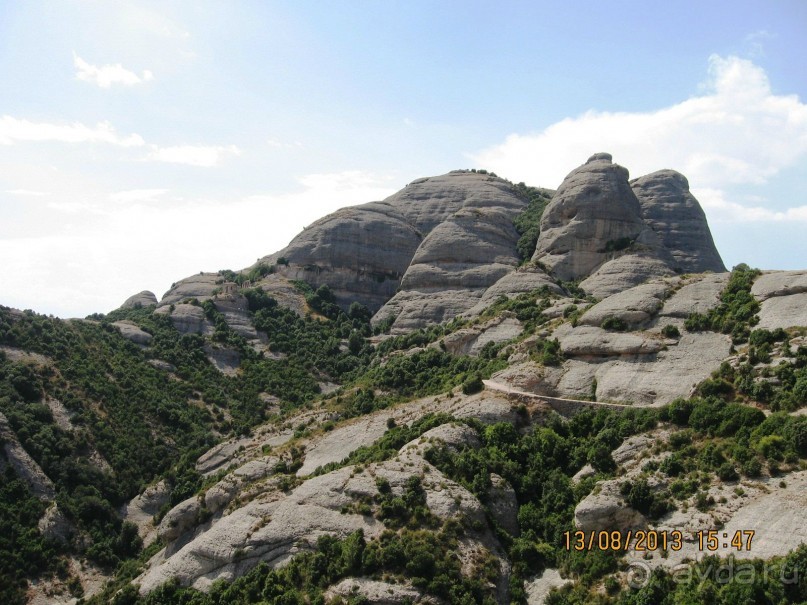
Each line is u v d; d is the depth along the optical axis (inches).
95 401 4658.0
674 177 6299.2
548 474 3139.8
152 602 3073.3
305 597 2770.7
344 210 6909.5
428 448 3206.2
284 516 3134.8
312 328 5846.5
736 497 2645.2
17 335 4820.4
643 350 3553.2
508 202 6742.1
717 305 3710.6
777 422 2812.5
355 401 4284.0
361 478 3166.8
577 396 3511.3
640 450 3053.6
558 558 2819.9
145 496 4220.0
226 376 5270.7
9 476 4003.4
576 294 4864.7
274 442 4153.5
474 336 4443.9
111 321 6072.8
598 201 5383.9
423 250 5949.8
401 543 2812.5
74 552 3870.6
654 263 5004.9
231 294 5979.3
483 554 2800.2
